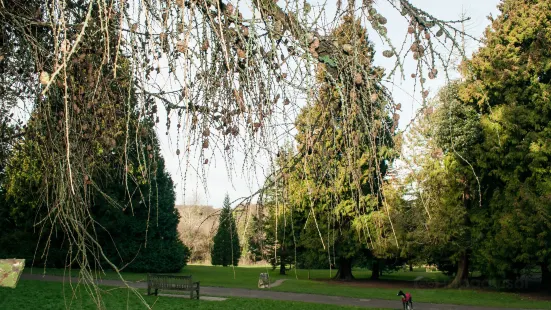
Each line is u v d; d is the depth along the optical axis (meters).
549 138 16.77
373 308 11.99
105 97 2.40
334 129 1.84
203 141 2.02
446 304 14.33
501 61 15.60
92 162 2.47
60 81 2.19
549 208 16.47
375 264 25.73
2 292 10.08
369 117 1.88
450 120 1.85
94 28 2.24
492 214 18.34
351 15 1.77
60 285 11.68
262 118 1.82
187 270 27.88
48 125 2.22
